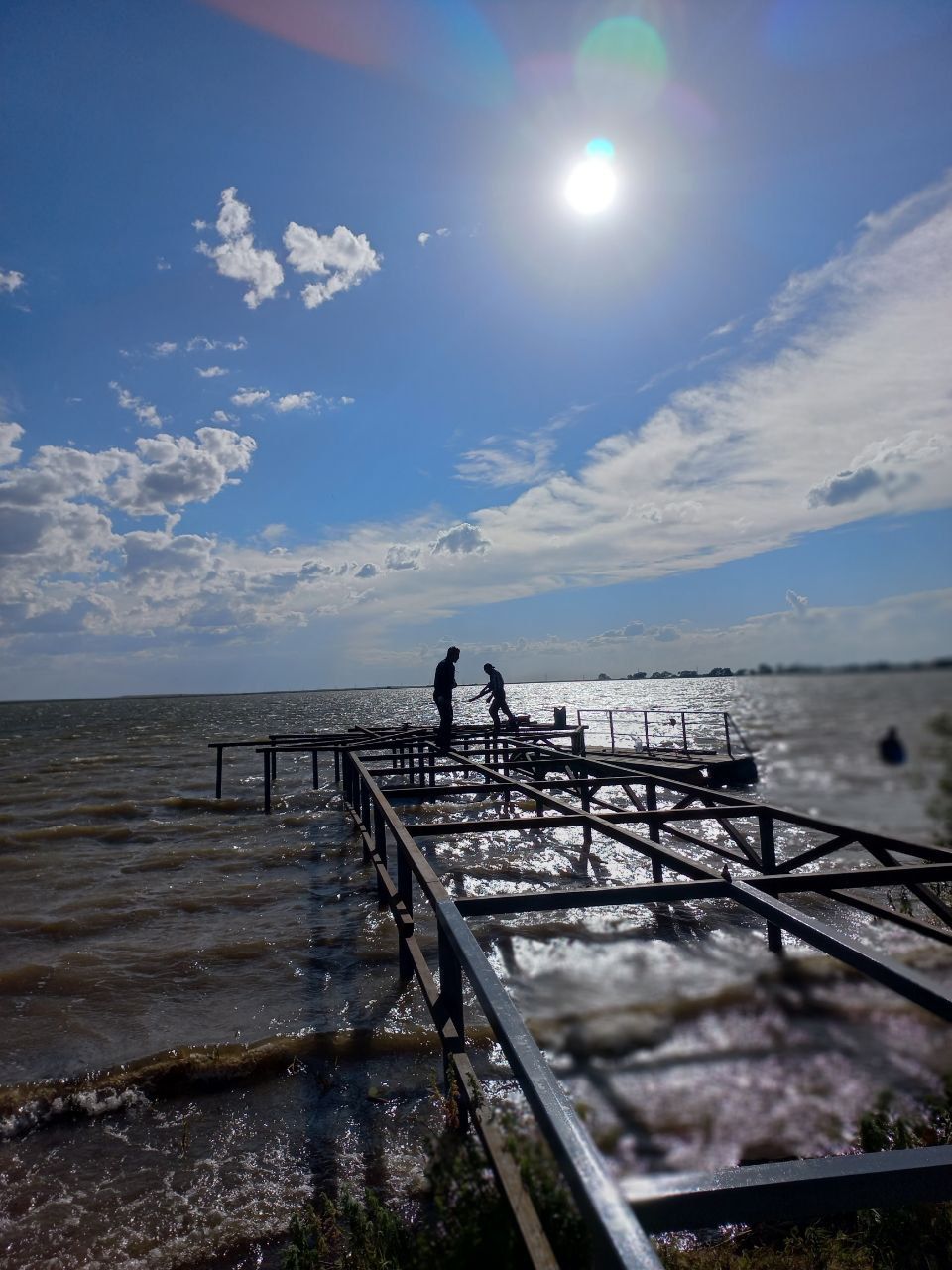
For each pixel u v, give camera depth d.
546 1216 2.00
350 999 7.29
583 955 2.82
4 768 38.66
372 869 12.91
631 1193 1.78
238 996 7.66
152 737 66.50
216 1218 4.37
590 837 13.48
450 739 14.95
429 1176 2.68
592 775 11.53
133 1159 5.01
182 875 13.59
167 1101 5.71
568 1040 2.12
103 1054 6.51
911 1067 1.95
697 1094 1.90
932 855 4.43
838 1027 2.12
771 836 5.96
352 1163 4.77
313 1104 5.51
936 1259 3.00
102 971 8.57
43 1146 5.22
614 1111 1.91
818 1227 3.40
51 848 16.89
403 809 18.14
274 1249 4.11
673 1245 3.42
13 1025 7.20
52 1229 4.35
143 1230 4.30
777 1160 1.86
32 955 9.29
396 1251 3.54
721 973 2.58
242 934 9.76
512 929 6.47
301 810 20.86
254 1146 5.06
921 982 2.20
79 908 11.52
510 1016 2.28
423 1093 5.48
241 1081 5.91
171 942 9.60
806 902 7.81
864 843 4.87
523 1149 2.21
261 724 81.56
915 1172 1.87
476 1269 2.24
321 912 10.57
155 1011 7.41
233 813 20.94
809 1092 1.92
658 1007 2.29
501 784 8.28
